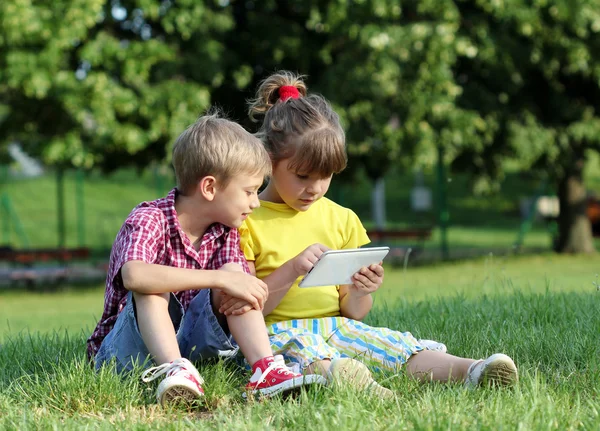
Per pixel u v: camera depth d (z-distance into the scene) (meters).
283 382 2.48
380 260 2.87
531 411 2.14
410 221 26.22
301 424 2.15
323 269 2.71
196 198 2.81
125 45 11.52
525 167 13.66
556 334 3.32
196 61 11.43
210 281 2.60
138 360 2.65
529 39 12.51
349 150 11.83
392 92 11.44
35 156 11.51
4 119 11.81
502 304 4.45
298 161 2.84
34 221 24.69
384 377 2.72
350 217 3.21
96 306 9.69
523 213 26.30
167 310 2.65
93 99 10.64
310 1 11.41
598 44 12.43
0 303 10.91
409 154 11.84
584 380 2.68
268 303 2.88
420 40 11.07
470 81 12.98
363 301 3.04
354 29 11.05
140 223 2.72
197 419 2.38
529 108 13.34
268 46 12.04
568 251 14.99
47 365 3.22
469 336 3.42
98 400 2.50
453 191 30.36
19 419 2.32
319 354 2.72
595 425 2.08
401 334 2.87
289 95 3.23
